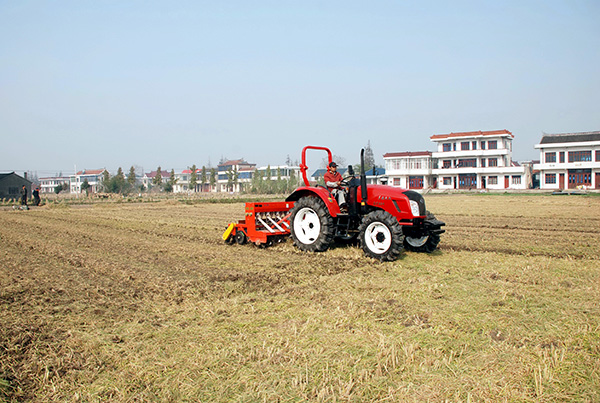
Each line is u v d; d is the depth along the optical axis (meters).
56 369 3.61
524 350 3.81
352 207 8.59
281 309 5.02
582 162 51.25
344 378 3.38
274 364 3.63
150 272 7.02
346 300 5.29
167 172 115.44
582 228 13.50
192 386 3.32
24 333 4.37
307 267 7.34
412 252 8.68
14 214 20.73
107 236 11.80
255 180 61.50
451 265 7.38
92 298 5.60
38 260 8.22
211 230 13.30
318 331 4.31
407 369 3.51
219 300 5.45
